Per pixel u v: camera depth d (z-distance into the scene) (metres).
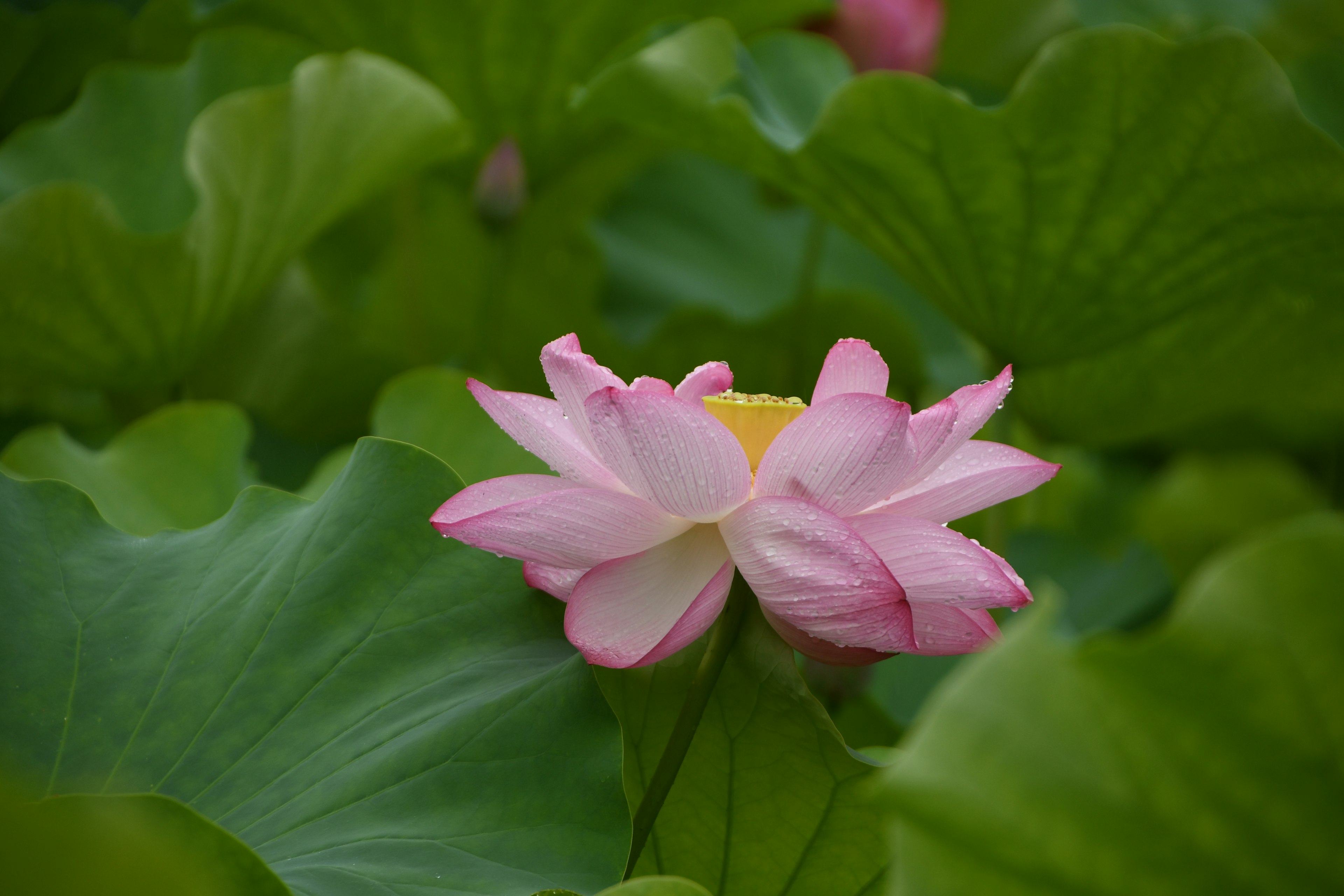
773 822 1.77
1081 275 1.98
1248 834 1.58
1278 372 2.14
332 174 2.11
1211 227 1.94
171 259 2.02
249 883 1.64
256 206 2.07
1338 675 1.58
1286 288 2.01
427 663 1.75
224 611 1.77
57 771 1.71
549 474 2.01
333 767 1.72
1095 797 1.58
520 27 2.28
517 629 1.76
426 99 2.11
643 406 1.69
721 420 1.77
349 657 1.75
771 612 1.73
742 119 2.01
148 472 2.03
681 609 1.72
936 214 1.99
